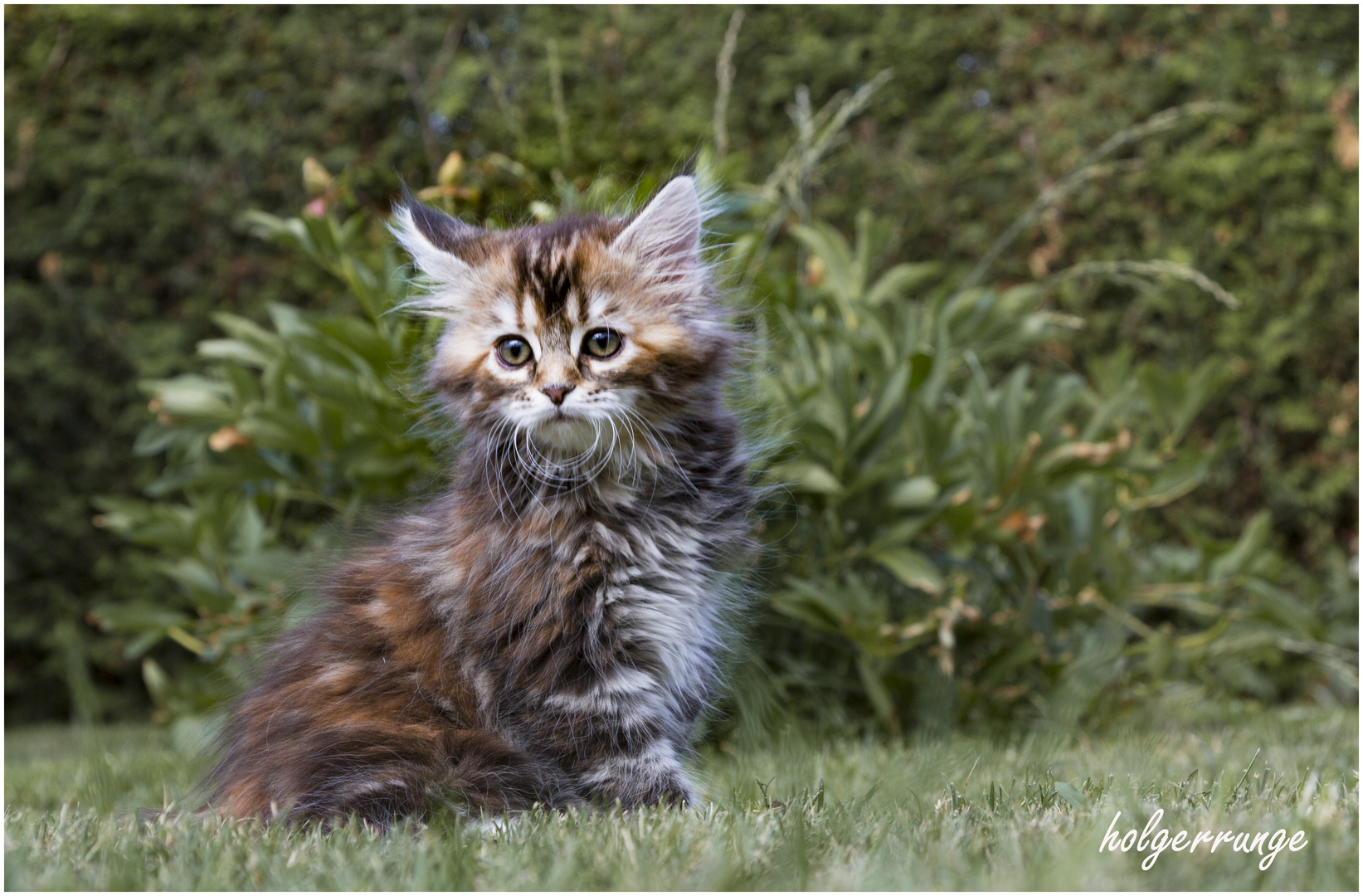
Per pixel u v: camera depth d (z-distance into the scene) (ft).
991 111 7.22
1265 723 5.54
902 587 5.46
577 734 4.47
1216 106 5.98
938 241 7.16
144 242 7.23
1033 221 6.93
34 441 7.16
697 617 4.58
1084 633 5.54
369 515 4.95
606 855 4.19
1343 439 6.93
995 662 5.34
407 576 4.58
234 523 5.58
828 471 5.31
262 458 5.41
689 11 7.20
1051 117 7.04
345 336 5.21
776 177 5.64
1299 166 6.87
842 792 4.65
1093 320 6.99
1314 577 6.97
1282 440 7.14
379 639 4.53
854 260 6.48
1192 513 6.93
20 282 7.14
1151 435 6.53
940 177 7.12
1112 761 4.86
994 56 7.20
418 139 7.10
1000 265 7.09
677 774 4.51
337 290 7.13
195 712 5.59
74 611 7.12
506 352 4.56
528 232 4.65
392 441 5.23
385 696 4.49
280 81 7.18
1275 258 6.99
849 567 5.39
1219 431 7.03
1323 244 6.98
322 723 4.47
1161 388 5.61
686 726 4.60
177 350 7.16
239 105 7.17
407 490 5.32
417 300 4.76
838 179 7.14
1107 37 7.11
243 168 7.20
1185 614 6.23
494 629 4.48
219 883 4.14
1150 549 6.39
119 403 7.29
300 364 5.29
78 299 7.18
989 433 5.43
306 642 4.59
